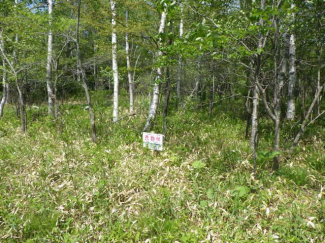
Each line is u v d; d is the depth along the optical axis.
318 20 4.78
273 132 7.06
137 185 4.25
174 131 7.38
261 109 9.27
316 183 4.29
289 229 3.12
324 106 9.78
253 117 5.75
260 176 4.43
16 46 8.34
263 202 3.60
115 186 4.19
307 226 3.12
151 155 5.52
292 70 7.89
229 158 5.20
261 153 4.48
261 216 3.45
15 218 3.37
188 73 12.08
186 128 7.85
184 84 13.32
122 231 3.23
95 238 3.16
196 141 6.46
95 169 4.79
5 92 10.88
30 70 9.34
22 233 3.21
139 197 3.88
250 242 2.96
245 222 3.29
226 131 7.67
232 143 6.36
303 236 2.94
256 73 4.34
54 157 5.43
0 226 3.32
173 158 5.12
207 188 4.10
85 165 4.94
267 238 3.00
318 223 3.18
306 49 6.62
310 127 7.20
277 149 4.55
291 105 8.31
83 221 3.46
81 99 16.81
